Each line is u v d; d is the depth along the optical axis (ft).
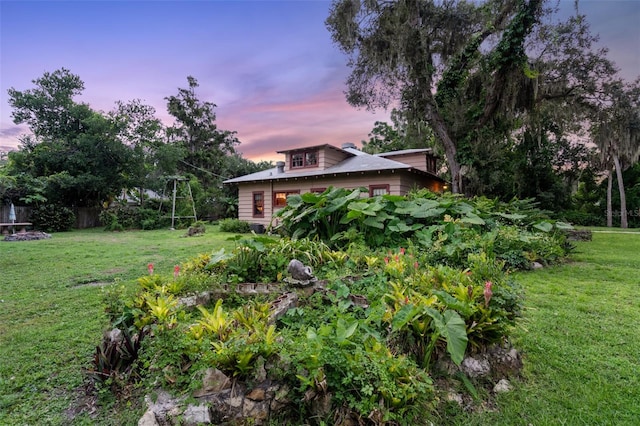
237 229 46.73
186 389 5.76
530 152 65.46
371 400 5.33
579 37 37.01
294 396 5.73
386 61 37.73
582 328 9.77
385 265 12.35
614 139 42.01
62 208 50.11
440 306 7.33
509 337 8.89
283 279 12.03
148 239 36.58
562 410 6.11
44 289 14.61
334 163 45.11
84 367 7.49
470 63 40.57
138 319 7.29
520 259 18.13
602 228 60.13
